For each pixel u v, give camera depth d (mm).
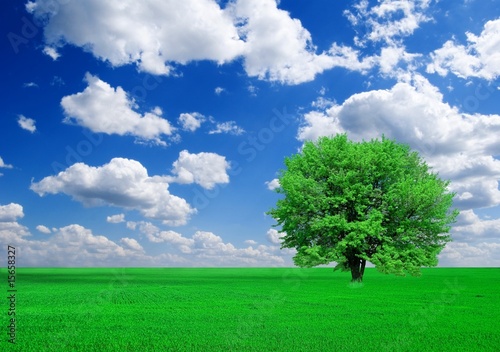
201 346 11953
